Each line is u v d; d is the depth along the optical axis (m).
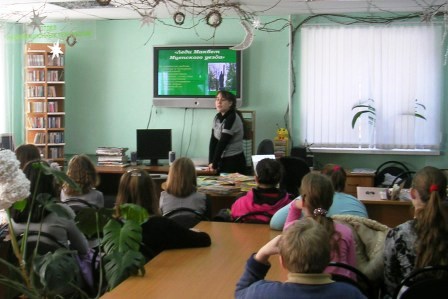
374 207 4.27
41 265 2.15
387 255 2.32
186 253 2.74
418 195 2.43
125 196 3.11
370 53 6.53
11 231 2.27
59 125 7.03
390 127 6.54
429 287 1.96
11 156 1.96
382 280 2.52
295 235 1.61
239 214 3.56
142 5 6.09
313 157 6.64
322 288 1.57
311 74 6.70
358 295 1.59
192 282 2.29
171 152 6.82
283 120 6.85
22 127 7.41
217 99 6.03
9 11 6.50
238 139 6.05
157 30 7.09
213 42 6.93
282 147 6.57
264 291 1.62
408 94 6.47
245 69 6.91
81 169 3.65
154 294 2.14
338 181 3.42
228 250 2.79
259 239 3.02
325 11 6.47
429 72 6.42
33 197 2.30
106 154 6.82
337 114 6.66
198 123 7.11
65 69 7.33
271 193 3.56
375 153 6.60
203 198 3.86
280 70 6.81
